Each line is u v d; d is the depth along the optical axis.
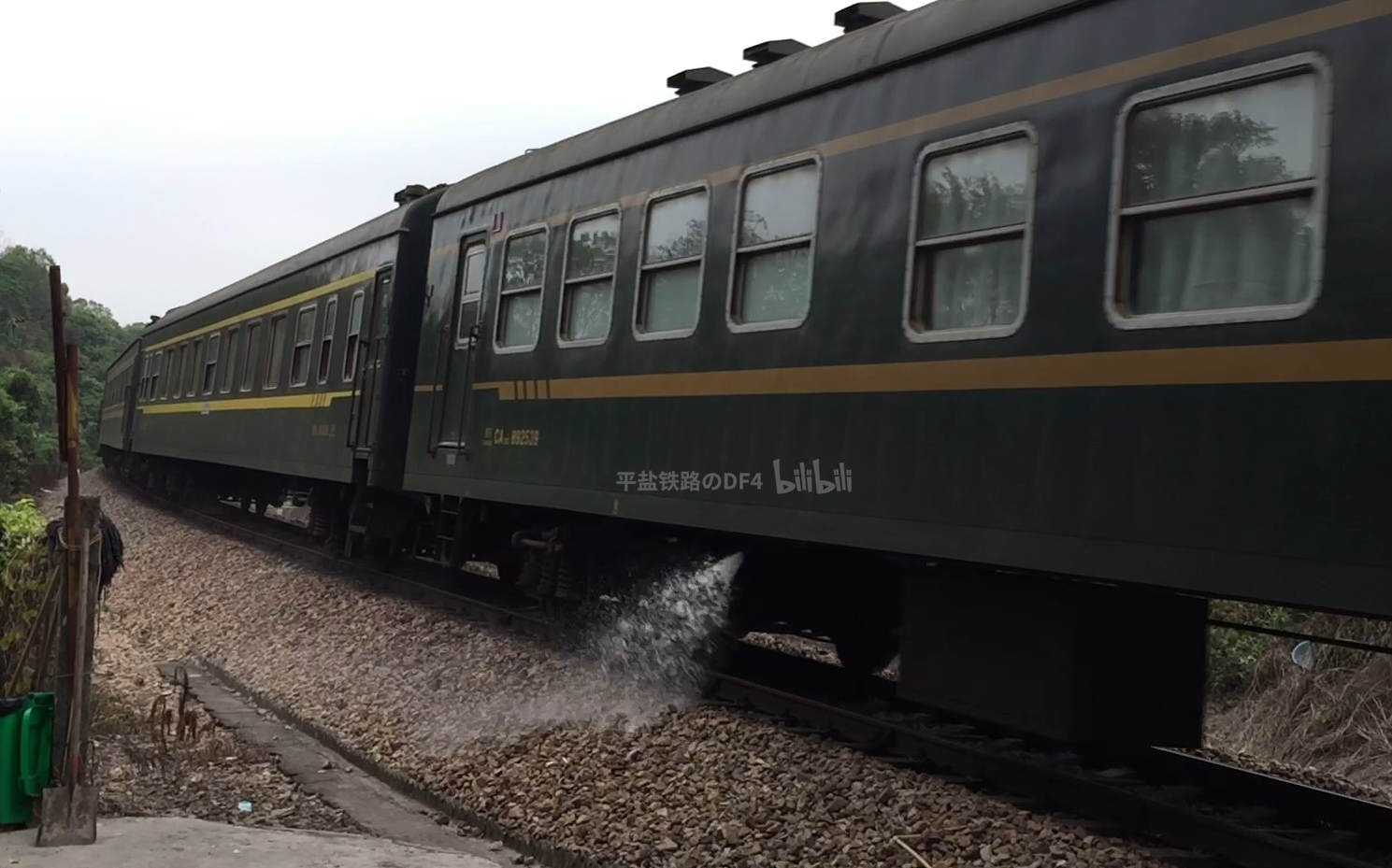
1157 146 4.42
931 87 5.40
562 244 8.21
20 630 4.73
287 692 8.23
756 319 6.36
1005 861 4.36
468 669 7.97
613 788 5.53
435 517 10.34
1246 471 3.99
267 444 14.68
